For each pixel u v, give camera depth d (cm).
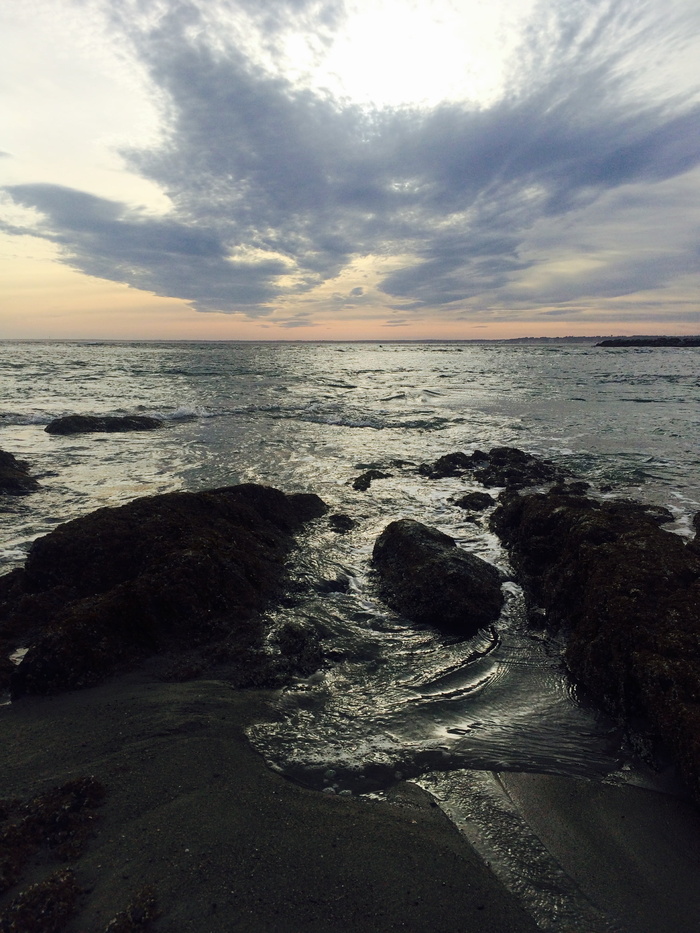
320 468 1433
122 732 444
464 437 1914
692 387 3328
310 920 290
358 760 429
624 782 413
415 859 335
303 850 337
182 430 1972
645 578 597
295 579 753
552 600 684
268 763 419
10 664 538
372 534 956
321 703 500
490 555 882
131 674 529
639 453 1619
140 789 382
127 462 1460
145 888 304
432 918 297
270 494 988
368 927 289
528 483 1304
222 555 699
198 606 609
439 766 425
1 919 285
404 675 552
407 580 708
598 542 735
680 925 303
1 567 789
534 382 3703
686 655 488
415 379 3959
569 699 521
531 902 313
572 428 2039
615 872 335
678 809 387
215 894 303
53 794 370
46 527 964
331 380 3862
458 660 581
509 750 447
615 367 5128
